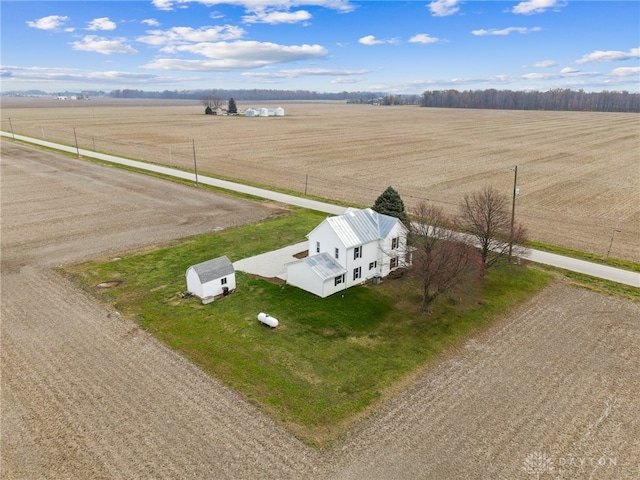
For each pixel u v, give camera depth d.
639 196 62.84
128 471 18.50
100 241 45.56
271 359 26.39
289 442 20.20
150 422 21.28
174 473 18.41
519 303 33.97
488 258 40.03
